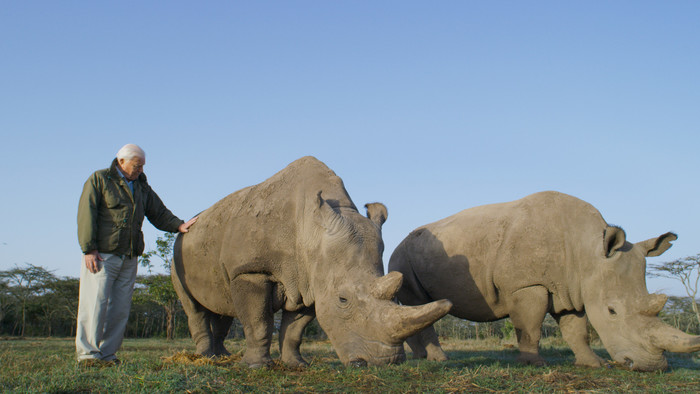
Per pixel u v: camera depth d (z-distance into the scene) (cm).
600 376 573
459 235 788
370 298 521
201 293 720
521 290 712
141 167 662
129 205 651
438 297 809
